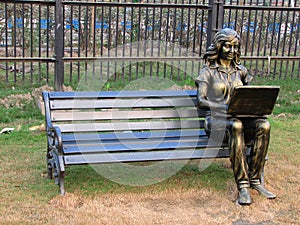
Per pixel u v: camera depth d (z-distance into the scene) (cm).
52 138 440
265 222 379
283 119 762
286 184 471
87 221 365
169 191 437
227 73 453
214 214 391
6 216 371
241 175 418
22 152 554
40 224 358
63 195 412
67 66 1002
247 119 433
